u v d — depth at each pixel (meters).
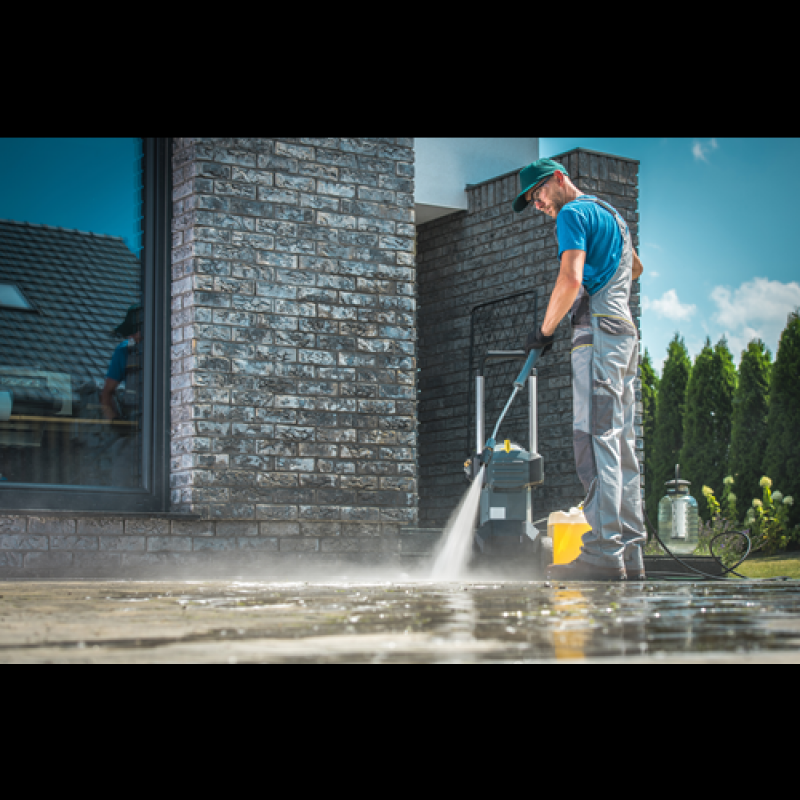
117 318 4.91
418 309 8.92
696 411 14.88
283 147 5.20
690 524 6.79
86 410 4.79
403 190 5.55
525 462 4.59
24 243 4.75
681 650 0.70
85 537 4.52
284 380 5.09
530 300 7.91
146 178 5.02
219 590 1.95
